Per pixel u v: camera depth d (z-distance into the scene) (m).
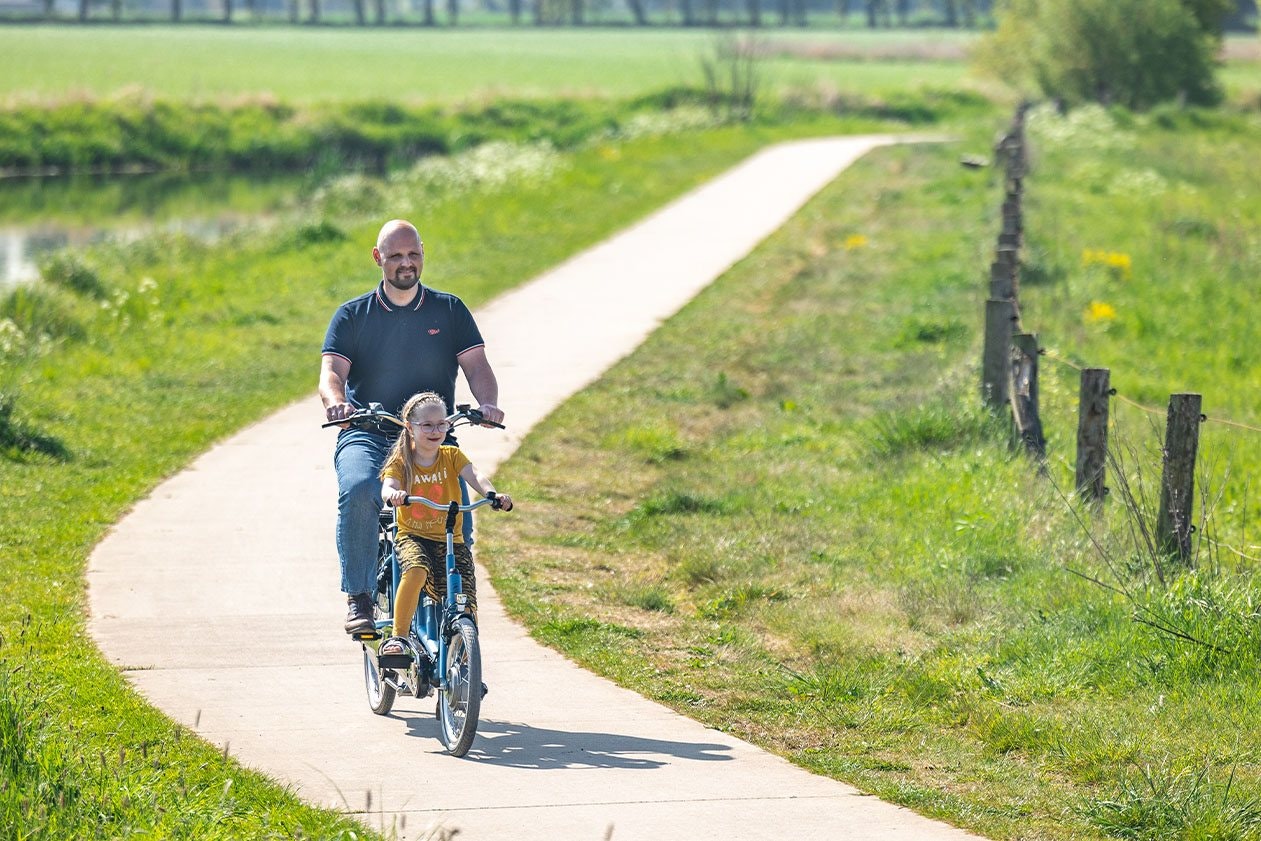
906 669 31.33
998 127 177.75
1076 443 45.47
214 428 53.91
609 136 192.38
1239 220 108.38
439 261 91.88
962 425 49.56
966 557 38.22
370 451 27.58
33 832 19.94
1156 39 198.50
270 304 81.44
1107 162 141.75
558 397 59.22
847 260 91.75
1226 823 23.27
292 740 27.02
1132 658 30.88
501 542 41.31
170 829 20.97
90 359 65.44
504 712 28.83
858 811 24.02
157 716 27.61
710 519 43.53
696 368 64.75
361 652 32.31
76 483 45.84
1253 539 41.69
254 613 34.69
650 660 32.31
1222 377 65.44
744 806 24.11
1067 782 25.72
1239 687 29.28
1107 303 78.44
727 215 111.88
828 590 37.03
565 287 84.50
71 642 31.92
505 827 23.00
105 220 154.12
